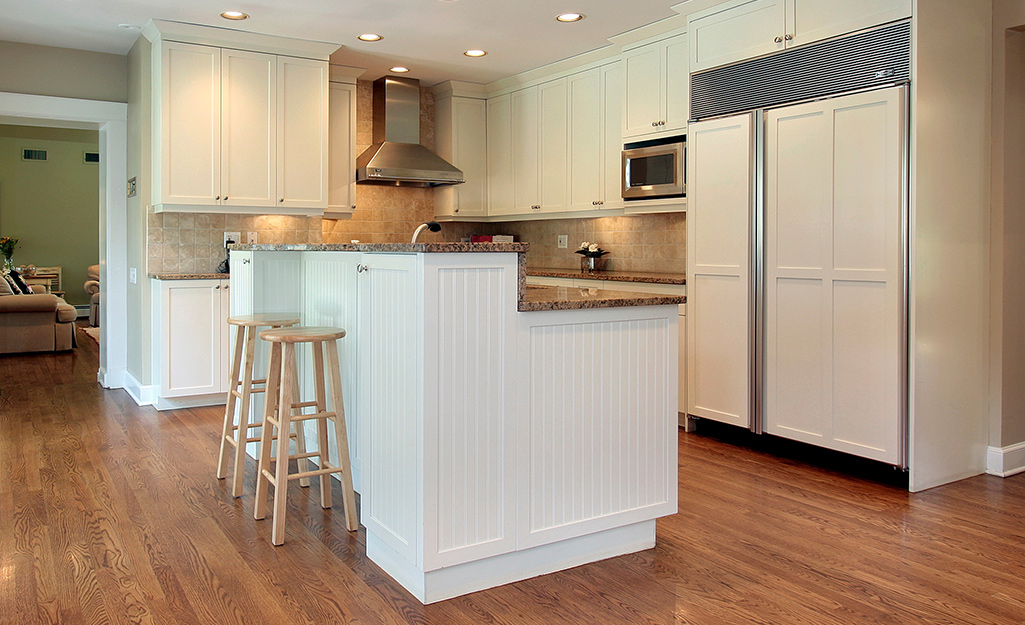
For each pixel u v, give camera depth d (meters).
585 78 5.29
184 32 4.66
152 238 5.07
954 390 3.47
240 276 3.98
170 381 4.93
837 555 2.65
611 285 4.95
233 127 4.89
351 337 3.22
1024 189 3.71
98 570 2.51
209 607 2.25
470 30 4.71
